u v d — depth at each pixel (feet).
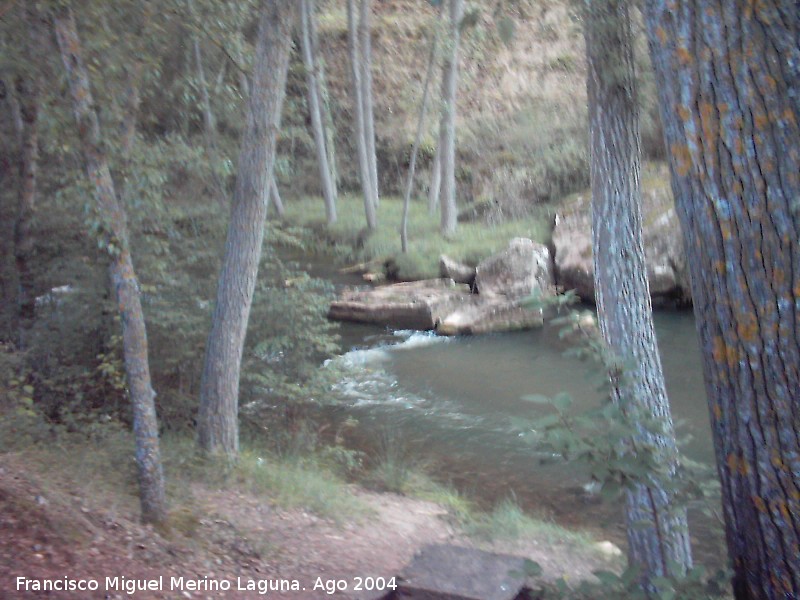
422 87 105.19
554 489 35.12
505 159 99.66
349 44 94.22
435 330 62.64
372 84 113.50
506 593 17.08
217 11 28.48
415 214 98.58
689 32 8.40
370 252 85.40
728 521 8.92
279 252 61.93
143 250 35.32
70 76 18.94
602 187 20.95
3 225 42.65
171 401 36.70
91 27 24.03
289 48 30.58
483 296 65.57
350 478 35.27
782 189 7.86
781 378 7.99
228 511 24.27
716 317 8.50
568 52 96.89
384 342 60.29
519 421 9.90
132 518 20.34
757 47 7.96
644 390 20.51
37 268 39.34
